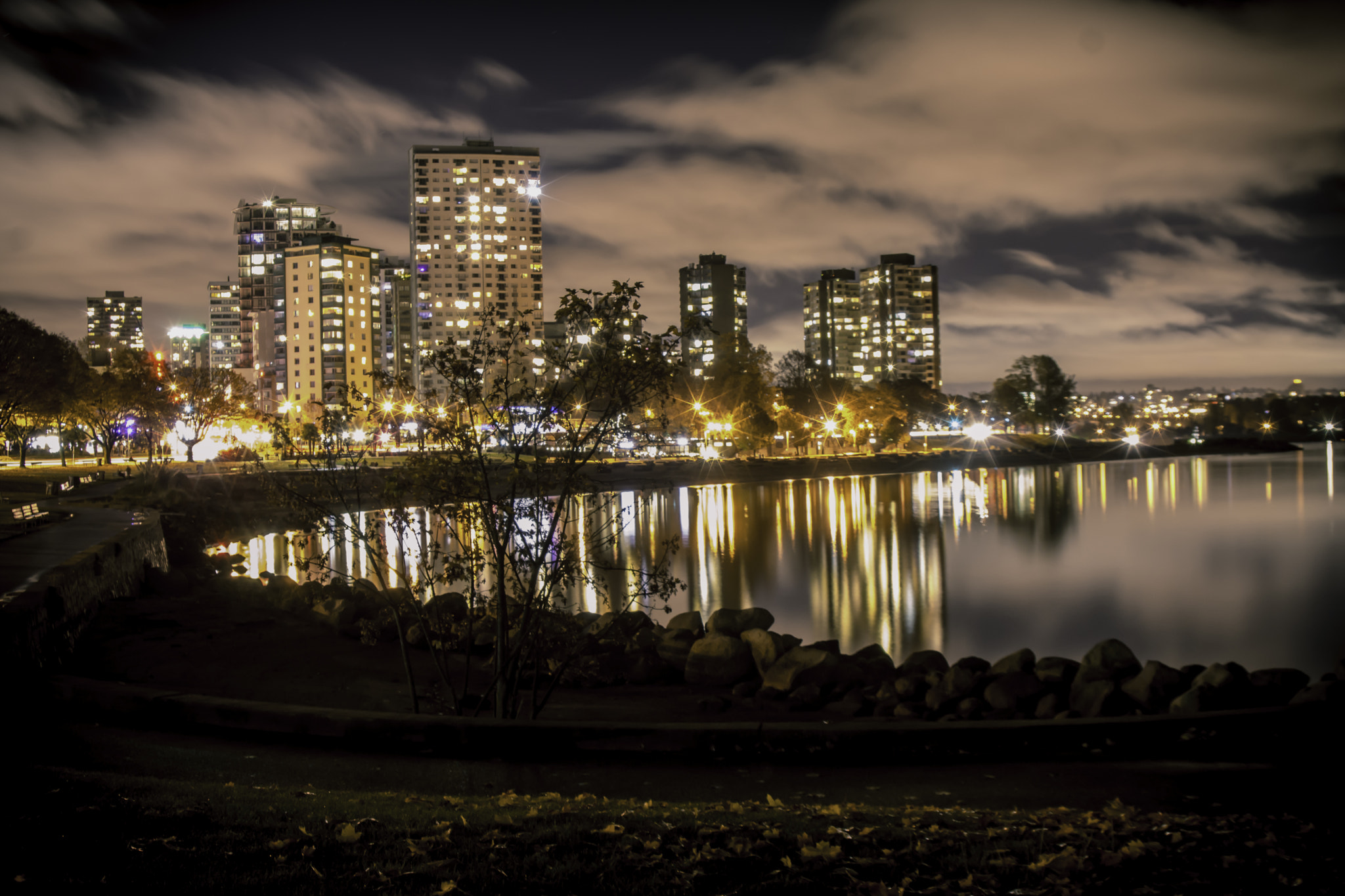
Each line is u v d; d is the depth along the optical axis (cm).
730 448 14538
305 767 1122
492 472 1595
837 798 1018
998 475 14588
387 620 2488
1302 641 3356
